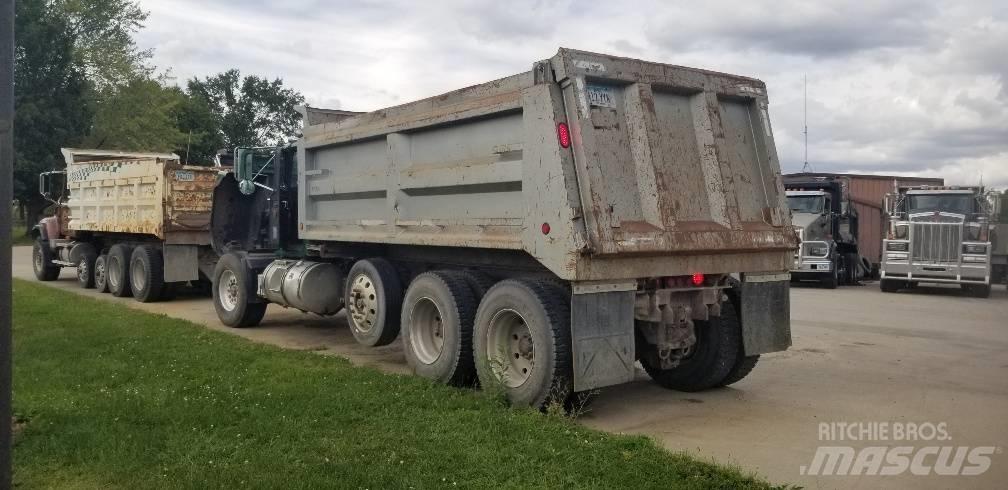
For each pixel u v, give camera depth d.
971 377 8.27
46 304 12.46
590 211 5.93
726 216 6.82
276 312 13.39
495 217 6.77
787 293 7.54
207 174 14.62
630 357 6.28
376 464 4.76
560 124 6.05
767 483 4.65
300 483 4.38
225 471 4.58
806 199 22.19
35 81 41.19
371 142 8.60
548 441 5.27
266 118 73.44
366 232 8.62
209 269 14.77
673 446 5.64
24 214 53.66
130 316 11.18
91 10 49.00
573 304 5.98
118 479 4.54
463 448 5.11
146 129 50.88
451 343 7.14
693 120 6.96
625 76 6.35
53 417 5.71
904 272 20.02
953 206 19.89
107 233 16.89
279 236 11.20
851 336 11.34
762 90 7.48
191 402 6.13
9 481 3.67
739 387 7.78
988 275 19.02
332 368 7.68
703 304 6.91
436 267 8.36
